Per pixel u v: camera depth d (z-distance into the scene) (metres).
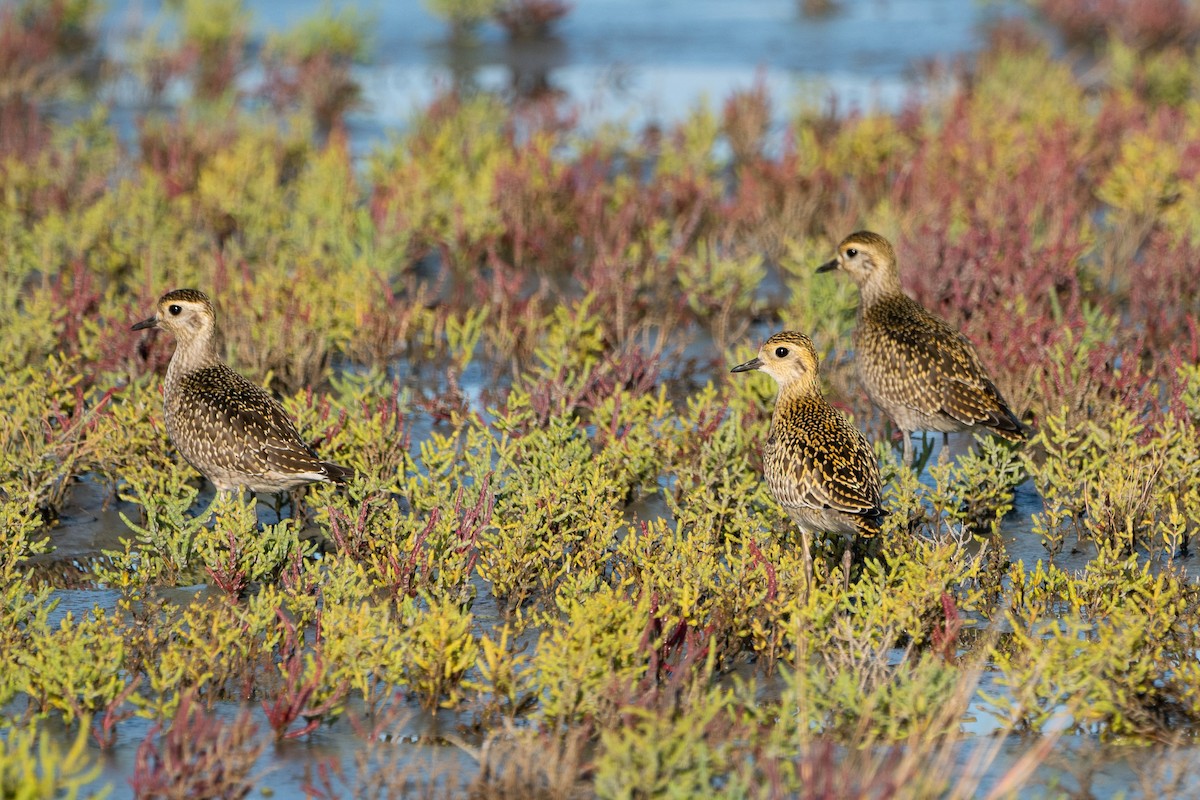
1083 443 12.94
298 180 22.61
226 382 12.15
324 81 28.75
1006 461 12.49
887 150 24.11
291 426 11.99
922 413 13.10
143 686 9.62
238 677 9.65
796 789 8.05
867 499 10.40
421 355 16.62
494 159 22.08
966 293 16.95
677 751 7.99
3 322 15.70
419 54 34.31
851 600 10.87
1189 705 9.15
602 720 8.77
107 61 30.94
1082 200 22.03
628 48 35.34
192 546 11.52
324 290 16.61
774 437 11.10
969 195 21.06
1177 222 19.89
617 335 16.91
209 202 20.20
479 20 35.62
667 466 12.88
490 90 30.38
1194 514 11.56
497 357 16.33
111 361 14.62
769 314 18.20
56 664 9.02
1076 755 8.75
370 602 10.97
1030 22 38.09
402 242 19.03
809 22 38.72
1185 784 8.39
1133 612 9.88
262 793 8.31
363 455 12.67
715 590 10.24
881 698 8.80
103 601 10.97
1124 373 14.28
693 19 38.81
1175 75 29.56
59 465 12.51
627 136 25.64
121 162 23.53
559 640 9.12
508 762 8.33
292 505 12.61
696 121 25.52
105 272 18.50
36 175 21.06
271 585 10.54
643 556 10.72
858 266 14.17
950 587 10.80
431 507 11.65
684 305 17.62
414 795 8.23
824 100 28.89
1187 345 15.56
